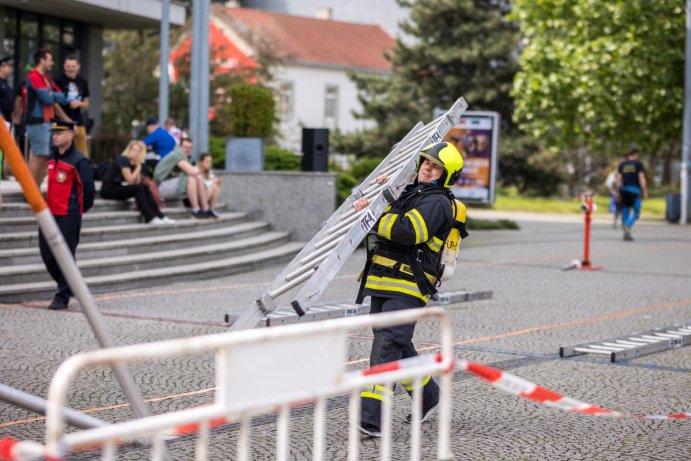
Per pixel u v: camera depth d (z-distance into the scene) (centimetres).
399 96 7038
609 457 936
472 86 6944
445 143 995
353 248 952
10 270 1916
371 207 964
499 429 1033
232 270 2408
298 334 543
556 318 1809
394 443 969
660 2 4828
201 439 512
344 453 930
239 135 3064
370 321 585
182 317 1722
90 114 3909
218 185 2783
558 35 5228
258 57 6669
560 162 7112
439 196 970
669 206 4831
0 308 1769
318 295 927
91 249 2162
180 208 2717
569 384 1248
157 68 6031
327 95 8456
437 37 7038
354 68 8544
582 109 5078
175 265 2312
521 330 1664
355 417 589
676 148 7662
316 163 3030
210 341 507
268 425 1027
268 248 2753
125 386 664
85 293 657
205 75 3166
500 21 6931
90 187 1717
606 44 4912
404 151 1191
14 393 694
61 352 1389
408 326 973
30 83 2294
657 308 1972
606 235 3891
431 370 622
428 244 976
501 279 2403
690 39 4750
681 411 1123
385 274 973
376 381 592
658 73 4922
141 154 2470
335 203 3022
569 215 5578
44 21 3612
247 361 523
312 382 555
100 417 1050
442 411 629
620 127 5247
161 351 491
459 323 1723
